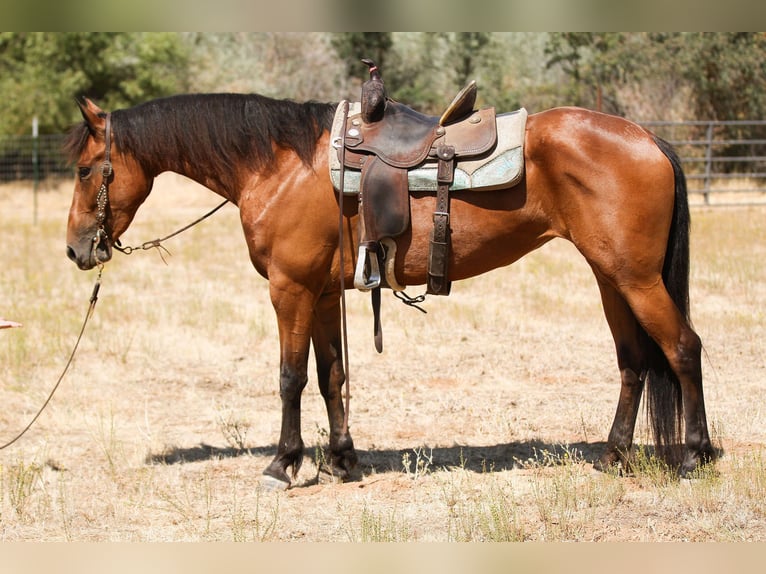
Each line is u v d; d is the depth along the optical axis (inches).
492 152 170.2
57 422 244.4
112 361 307.6
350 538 160.2
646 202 166.7
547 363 295.7
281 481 190.1
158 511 180.4
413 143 173.5
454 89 1034.1
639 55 908.6
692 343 172.1
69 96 1003.3
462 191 171.9
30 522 175.0
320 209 178.5
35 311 374.3
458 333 338.0
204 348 324.5
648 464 184.1
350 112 182.1
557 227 174.7
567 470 186.4
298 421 190.2
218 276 470.3
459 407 250.5
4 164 999.6
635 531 159.6
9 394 269.6
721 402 242.2
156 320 363.9
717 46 881.5
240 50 1130.0
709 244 506.6
